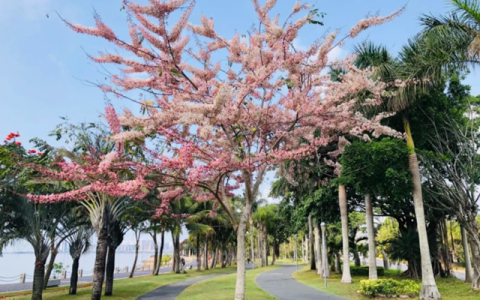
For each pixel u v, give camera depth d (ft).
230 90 18.71
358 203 68.03
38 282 41.09
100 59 22.06
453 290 45.93
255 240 210.18
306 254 185.88
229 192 31.27
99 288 40.32
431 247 61.77
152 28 20.68
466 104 53.21
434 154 45.11
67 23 19.49
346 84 25.41
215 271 119.44
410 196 53.67
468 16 34.14
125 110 21.71
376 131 29.94
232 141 24.86
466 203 45.27
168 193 29.66
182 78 25.85
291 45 24.23
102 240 41.29
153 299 44.21
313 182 62.23
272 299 40.24
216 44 28.12
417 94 40.04
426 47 38.01
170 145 21.90
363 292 44.34
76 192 21.45
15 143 31.94
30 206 40.27
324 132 29.73
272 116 27.76
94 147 35.37
